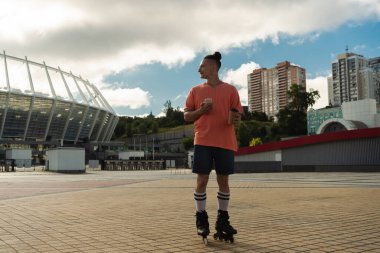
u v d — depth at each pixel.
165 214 6.64
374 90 156.12
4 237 4.51
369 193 10.73
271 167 39.12
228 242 4.07
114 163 59.31
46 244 4.05
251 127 122.25
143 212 6.95
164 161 64.69
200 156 4.23
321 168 36.12
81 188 14.95
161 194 11.41
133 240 4.23
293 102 114.56
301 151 37.41
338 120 50.72
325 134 35.50
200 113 4.17
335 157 35.38
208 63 4.43
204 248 3.77
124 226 5.29
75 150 41.94
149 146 161.88
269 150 39.25
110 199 9.82
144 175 33.41
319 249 3.66
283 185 15.21
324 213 6.50
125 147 151.25
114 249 3.75
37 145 111.75
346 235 4.41
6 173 40.47
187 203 8.62
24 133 106.62
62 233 4.75
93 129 128.38
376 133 32.69
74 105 113.31
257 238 4.27
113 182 20.05
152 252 3.60
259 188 13.47
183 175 32.47
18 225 5.46
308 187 13.73
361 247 3.75
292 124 112.38
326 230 4.77
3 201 9.42
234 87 4.47
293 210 6.98
